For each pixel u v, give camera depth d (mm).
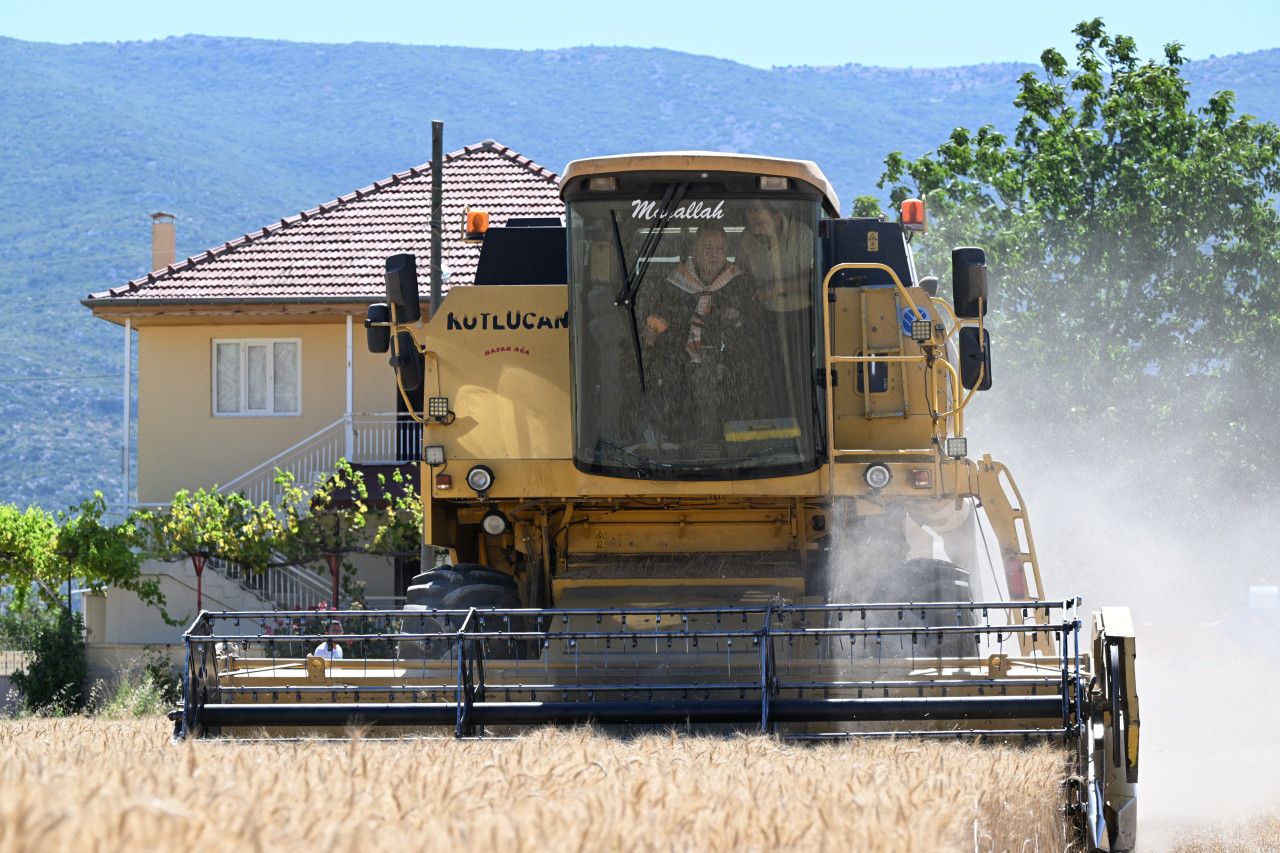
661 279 32969
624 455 32812
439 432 33781
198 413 102250
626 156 32688
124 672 82938
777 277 33031
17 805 10078
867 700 24672
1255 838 29625
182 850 9656
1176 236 96000
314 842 10508
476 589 32469
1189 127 99062
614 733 26469
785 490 32719
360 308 96688
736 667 28172
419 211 109188
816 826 12258
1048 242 96000
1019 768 19766
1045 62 103188
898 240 37438
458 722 24750
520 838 10859
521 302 34000
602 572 34344
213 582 91875
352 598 91500
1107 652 23891
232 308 97625
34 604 104000
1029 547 33125
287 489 88688
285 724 25094
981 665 26312
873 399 35312
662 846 11266
